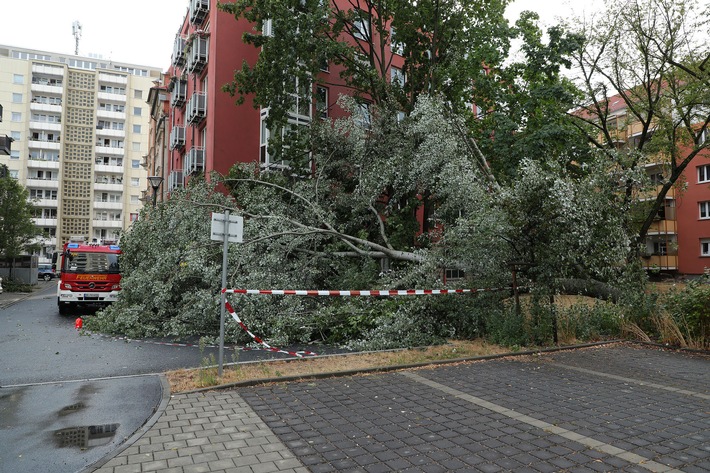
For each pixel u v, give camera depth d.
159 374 6.93
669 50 15.53
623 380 6.82
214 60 21.41
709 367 7.76
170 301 11.70
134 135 76.69
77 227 71.81
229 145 21.17
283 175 16.03
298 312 10.43
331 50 15.73
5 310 17.75
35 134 70.94
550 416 5.14
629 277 10.73
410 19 17.55
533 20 16.17
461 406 5.48
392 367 7.34
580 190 9.49
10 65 69.25
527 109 14.62
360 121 14.91
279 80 16.25
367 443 4.33
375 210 14.34
